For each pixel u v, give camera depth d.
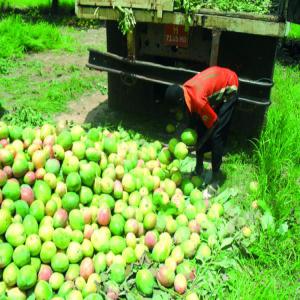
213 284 2.71
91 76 6.74
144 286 2.57
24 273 2.44
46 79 6.54
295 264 2.88
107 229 2.88
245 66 4.11
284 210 3.37
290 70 7.18
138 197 3.21
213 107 3.37
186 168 3.99
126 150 3.72
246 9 4.16
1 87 6.07
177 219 3.14
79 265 2.70
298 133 4.34
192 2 3.83
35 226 2.73
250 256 3.00
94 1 4.07
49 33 8.65
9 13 11.56
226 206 3.41
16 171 2.94
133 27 3.96
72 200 2.89
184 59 4.54
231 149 4.39
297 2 8.55
